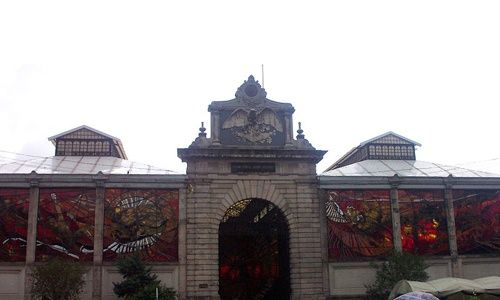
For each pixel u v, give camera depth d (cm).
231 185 4253
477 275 4391
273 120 4456
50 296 3644
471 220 4488
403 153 5550
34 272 3697
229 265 4728
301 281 4141
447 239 4422
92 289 3912
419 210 4434
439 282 2967
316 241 4238
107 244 4016
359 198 4384
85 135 5206
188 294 4000
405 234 4366
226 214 4588
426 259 4328
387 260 4200
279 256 4581
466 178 4531
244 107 4419
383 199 4409
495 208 4553
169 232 4106
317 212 4294
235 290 4678
